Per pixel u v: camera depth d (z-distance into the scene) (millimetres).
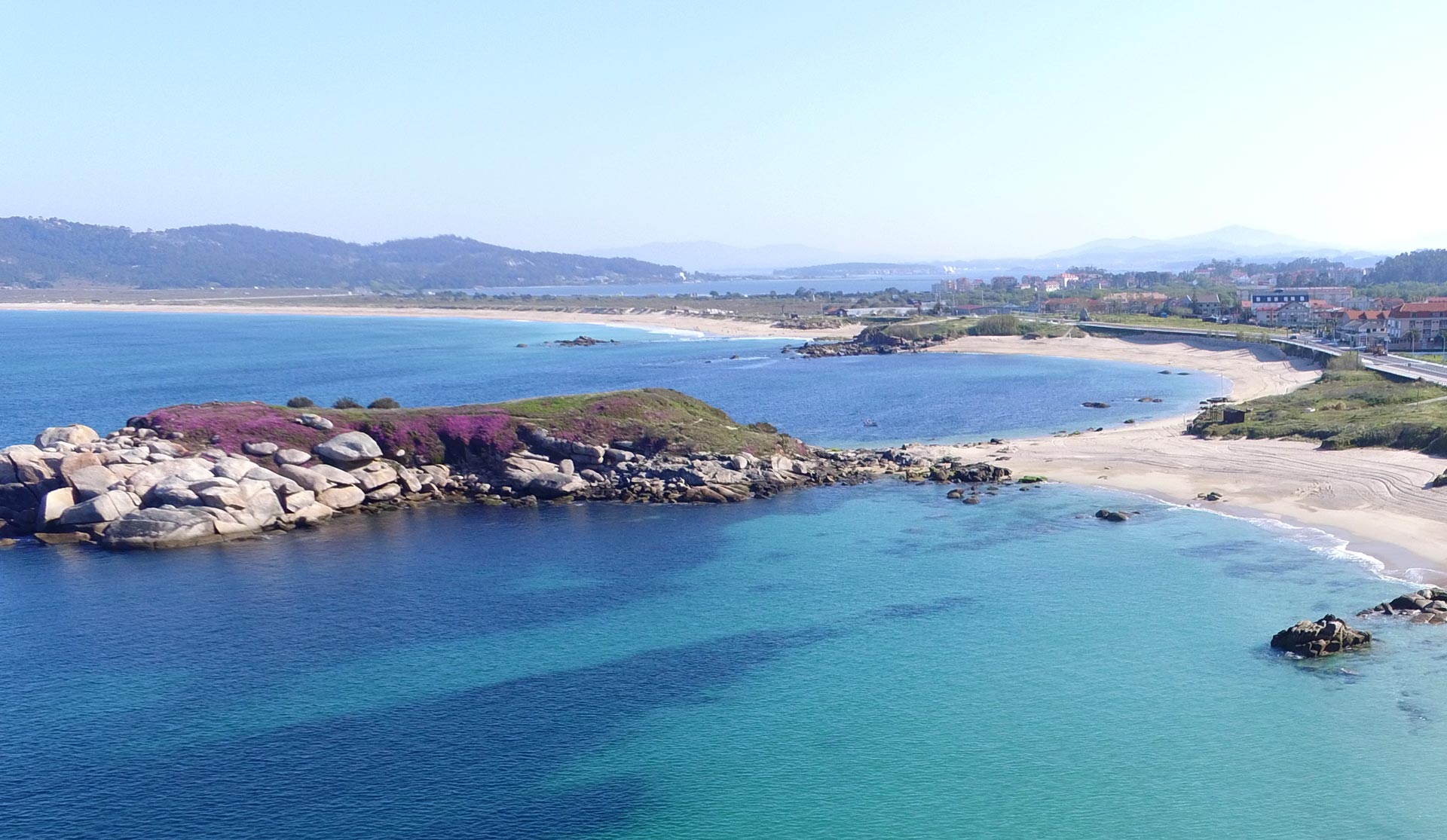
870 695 56938
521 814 45906
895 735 52406
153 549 86125
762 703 56250
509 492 104312
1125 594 70625
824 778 48500
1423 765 47531
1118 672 58469
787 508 98500
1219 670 58000
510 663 62000
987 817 44938
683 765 49969
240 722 54469
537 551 85125
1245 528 84938
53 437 97875
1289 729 51312
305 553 85375
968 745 51062
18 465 91188
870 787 47562
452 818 45656
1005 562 78875
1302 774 47281
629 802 46844
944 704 55469
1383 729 50844
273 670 61094
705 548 85312
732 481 104875
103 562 82688
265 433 101938
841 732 52844
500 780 48812
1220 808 45031
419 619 69500
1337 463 101375
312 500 95438
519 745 52031
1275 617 65125
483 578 78375
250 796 47438
